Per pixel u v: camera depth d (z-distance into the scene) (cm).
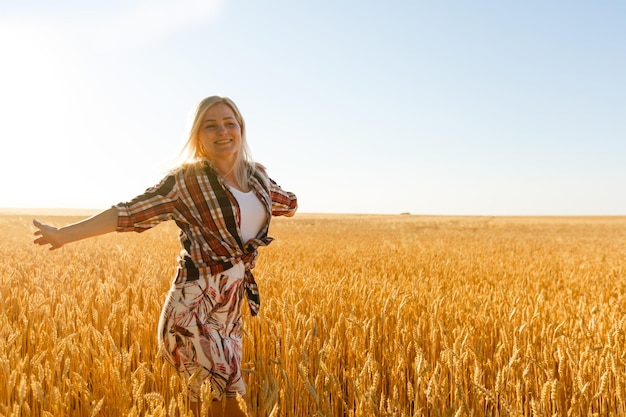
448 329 452
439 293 656
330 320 501
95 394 321
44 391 325
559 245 2333
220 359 284
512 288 803
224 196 292
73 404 332
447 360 339
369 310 519
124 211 281
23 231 2562
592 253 1825
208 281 287
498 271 1085
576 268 1216
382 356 439
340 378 411
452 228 4706
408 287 704
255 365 400
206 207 288
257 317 453
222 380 285
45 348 377
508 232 4078
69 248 1439
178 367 289
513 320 484
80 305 531
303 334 389
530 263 1331
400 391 351
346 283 729
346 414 354
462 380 365
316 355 382
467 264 1214
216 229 290
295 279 708
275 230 3828
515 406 343
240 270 300
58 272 812
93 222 279
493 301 575
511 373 354
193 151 307
